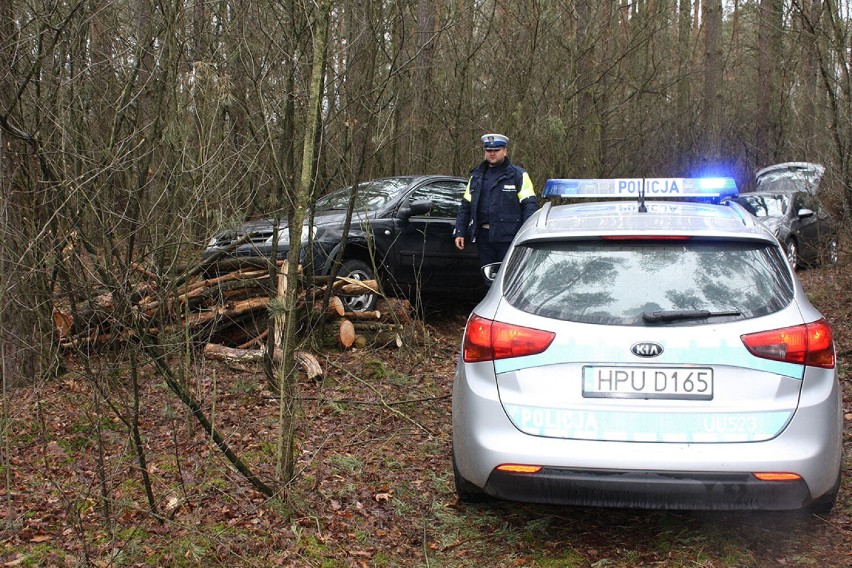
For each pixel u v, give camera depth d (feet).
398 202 26.37
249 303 21.27
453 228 27.71
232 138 15.96
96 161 13.85
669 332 10.43
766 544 11.37
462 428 11.34
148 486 11.75
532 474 10.49
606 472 10.28
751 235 11.25
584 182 15.88
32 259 14.52
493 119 39.68
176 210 13.80
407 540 11.76
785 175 48.67
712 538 11.56
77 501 11.68
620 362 10.46
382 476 14.05
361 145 22.50
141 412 16.22
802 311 10.72
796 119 43.27
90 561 10.49
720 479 10.09
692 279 10.91
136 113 16.52
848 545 11.21
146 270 13.50
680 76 55.77
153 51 16.92
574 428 10.48
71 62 15.98
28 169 15.79
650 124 57.06
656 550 11.34
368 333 23.20
